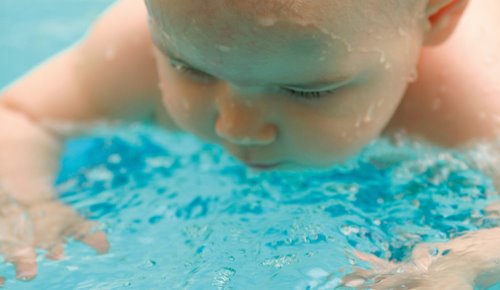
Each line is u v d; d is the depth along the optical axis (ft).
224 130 1.80
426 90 2.05
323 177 2.03
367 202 1.94
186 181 2.09
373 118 1.87
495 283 1.71
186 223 1.92
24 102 2.27
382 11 1.73
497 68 2.06
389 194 1.97
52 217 1.98
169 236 1.88
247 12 1.62
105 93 2.25
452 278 1.71
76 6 3.31
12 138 2.20
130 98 2.25
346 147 1.88
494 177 2.00
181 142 2.28
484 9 2.15
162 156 2.23
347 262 1.76
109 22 2.26
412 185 1.99
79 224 1.94
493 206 1.92
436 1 1.85
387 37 1.77
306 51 1.67
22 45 2.95
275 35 1.64
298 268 1.74
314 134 1.83
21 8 3.30
